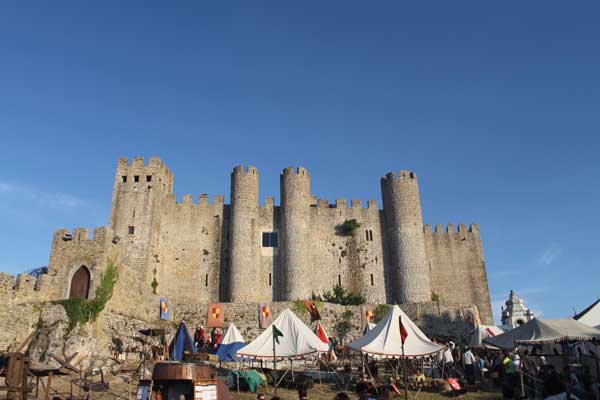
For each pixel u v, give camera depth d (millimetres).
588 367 26516
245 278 56375
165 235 58812
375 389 24688
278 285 57781
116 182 56406
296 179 61094
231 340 33750
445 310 50281
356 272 60156
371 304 55250
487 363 32062
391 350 24984
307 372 31141
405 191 61844
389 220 61875
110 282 37875
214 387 18406
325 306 49406
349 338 48219
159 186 58250
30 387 20188
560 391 22688
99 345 35094
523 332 25531
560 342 24828
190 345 30953
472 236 64062
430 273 61906
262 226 60375
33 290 35406
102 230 38562
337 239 61719
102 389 25047
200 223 60312
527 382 25188
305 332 27719
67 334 33125
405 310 51062
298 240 58281
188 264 58250
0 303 32688
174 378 17875
